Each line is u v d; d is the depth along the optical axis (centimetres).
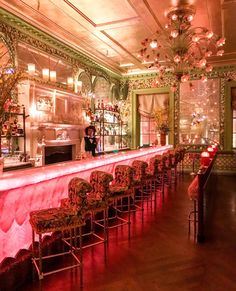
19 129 491
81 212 252
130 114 1000
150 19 537
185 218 455
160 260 308
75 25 568
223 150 881
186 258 312
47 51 617
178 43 550
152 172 484
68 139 664
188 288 252
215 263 300
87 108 742
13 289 258
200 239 357
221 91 882
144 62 843
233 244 351
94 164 392
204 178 371
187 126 927
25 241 284
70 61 704
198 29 587
